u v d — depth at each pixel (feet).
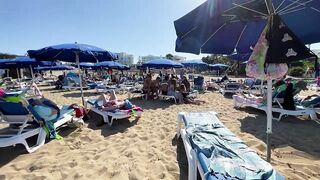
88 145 15.34
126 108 21.36
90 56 25.71
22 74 88.94
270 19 8.21
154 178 10.82
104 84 51.90
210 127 13.15
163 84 35.24
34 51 22.03
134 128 19.07
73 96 42.29
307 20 10.36
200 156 9.09
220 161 8.43
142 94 37.60
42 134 15.48
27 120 15.17
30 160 13.05
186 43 9.07
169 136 16.78
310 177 10.80
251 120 21.80
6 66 40.09
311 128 19.01
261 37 8.59
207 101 34.76
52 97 40.75
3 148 14.78
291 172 11.17
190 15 7.98
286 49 7.90
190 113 16.65
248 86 47.57
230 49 12.50
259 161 8.50
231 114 24.67
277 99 22.45
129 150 13.87
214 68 75.72
